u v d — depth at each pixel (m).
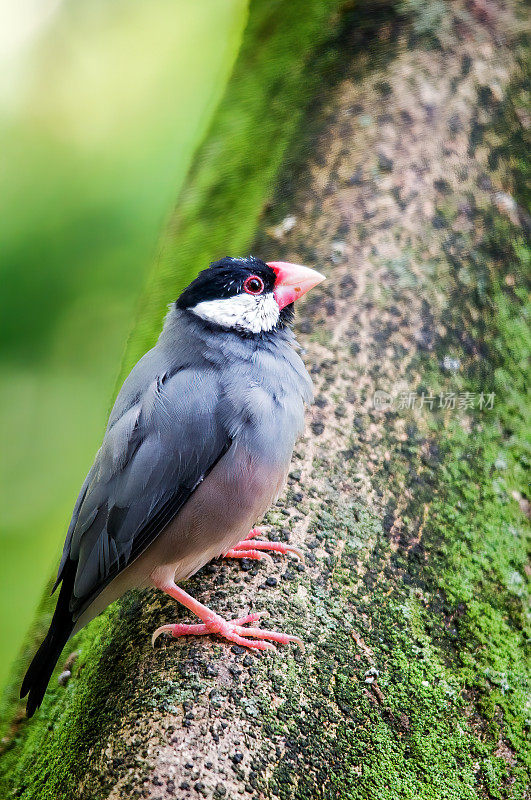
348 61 8.29
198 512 5.13
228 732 4.36
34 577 9.77
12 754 5.44
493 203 7.50
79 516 5.26
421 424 6.27
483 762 4.89
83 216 10.96
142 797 4.07
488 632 5.48
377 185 7.39
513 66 8.22
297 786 4.27
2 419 10.42
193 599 5.04
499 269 7.27
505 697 5.21
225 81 9.41
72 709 5.09
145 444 5.16
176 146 11.35
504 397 6.78
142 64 12.05
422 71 8.01
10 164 11.39
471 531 5.95
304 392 5.52
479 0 8.48
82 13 12.41
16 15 12.44
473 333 6.86
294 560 5.36
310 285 5.72
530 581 5.96
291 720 4.52
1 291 10.59
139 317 7.96
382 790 4.49
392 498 5.84
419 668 5.10
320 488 5.75
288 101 8.39
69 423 10.50
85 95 11.95
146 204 11.02
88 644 5.73
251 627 4.89
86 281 10.77
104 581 5.11
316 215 7.33
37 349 10.61
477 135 7.75
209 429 5.12
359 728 4.67
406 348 6.56
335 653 4.91
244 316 5.48
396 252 7.01
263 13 9.39
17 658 6.39
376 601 5.29
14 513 10.28
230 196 8.13
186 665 4.71
